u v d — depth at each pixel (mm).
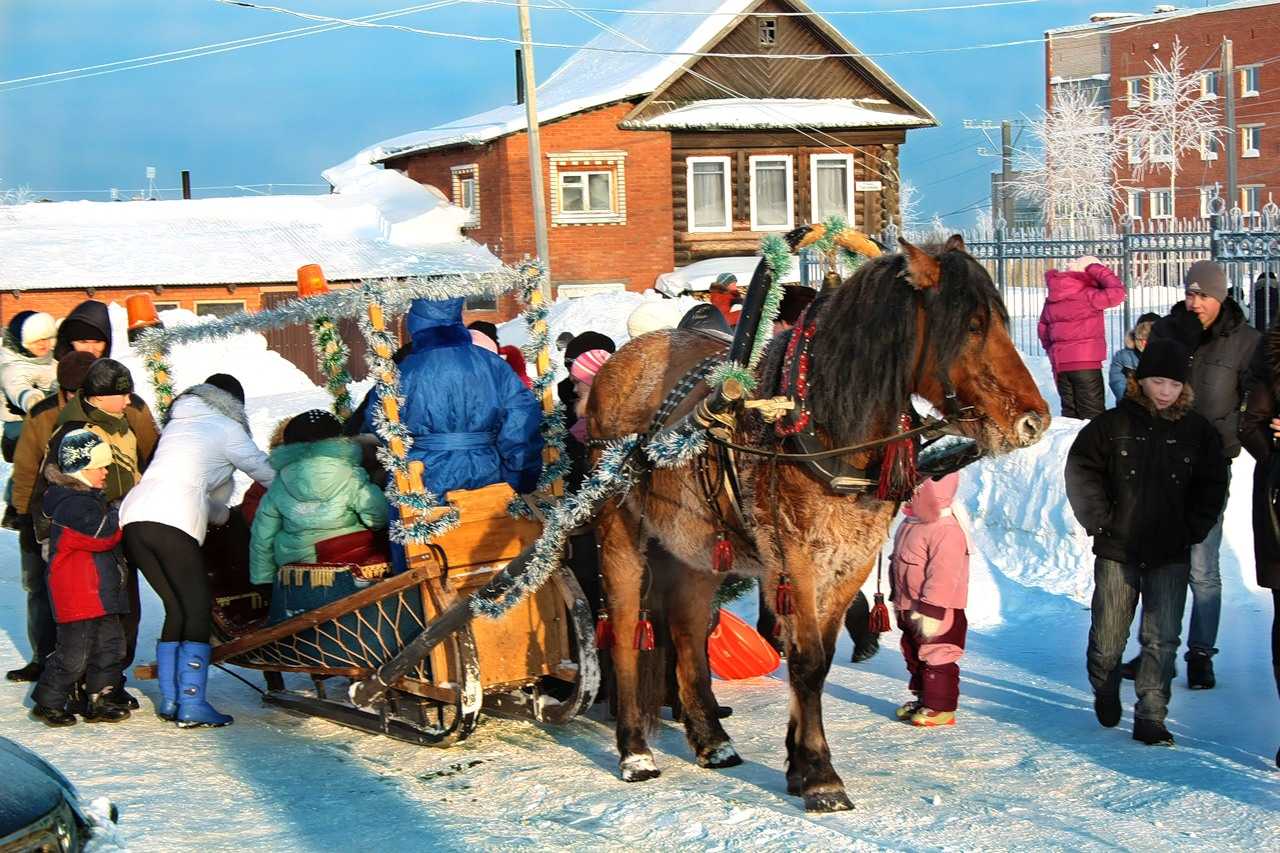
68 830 4855
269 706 8484
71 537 7922
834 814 6008
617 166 39344
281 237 39812
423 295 7551
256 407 21906
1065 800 6180
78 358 8523
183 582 7980
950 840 5609
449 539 7289
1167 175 63875
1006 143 60156
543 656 7375
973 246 18516
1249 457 10648
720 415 6184
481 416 7555
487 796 6520
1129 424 7027
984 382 5594
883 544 6242
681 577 7051
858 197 40094
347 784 6746
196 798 6520
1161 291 17453
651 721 7004
